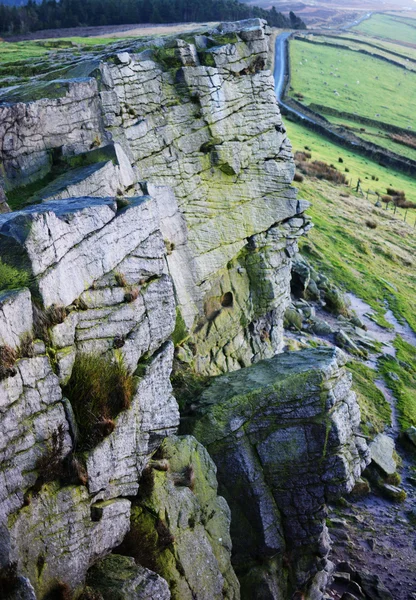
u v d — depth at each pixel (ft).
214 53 104.73
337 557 105.09
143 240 53.62
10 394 38.73
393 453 136.67
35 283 41.22
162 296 55.31
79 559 43.70
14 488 39.17
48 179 71.82
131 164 84.58
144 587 45.83
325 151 408.46
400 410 154.81
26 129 70.13
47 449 41.68
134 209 52.39
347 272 228.22
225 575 64.28
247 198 111.45
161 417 53.52
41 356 41.42
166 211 84.84
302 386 78.43
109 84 87.20
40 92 76.95
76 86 78.28
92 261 47.50
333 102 540.52
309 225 126.21
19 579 36.70
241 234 109.81
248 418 78.07
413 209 340.59
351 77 648.79
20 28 350.43
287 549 79.05
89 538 44.73
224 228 106.52
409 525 116.47
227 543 66.33
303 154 368.89
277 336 127.13
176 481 63.26
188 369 87.66
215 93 103.91
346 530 113.29
